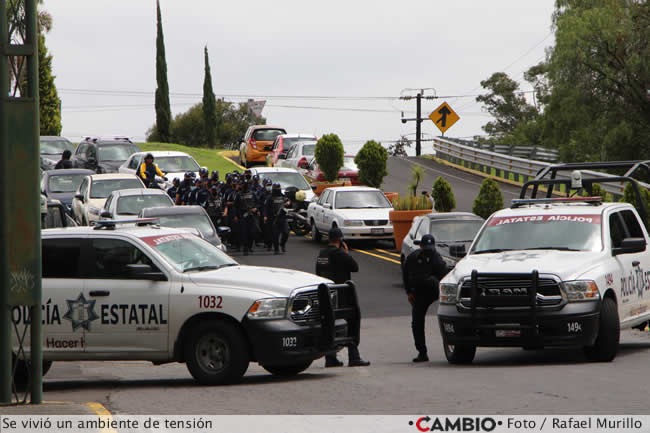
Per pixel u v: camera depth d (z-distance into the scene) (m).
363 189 64.19
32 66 18.91
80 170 67.06
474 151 113.19
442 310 25.36
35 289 19.14
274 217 58.91
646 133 106.50
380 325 38.38
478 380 21.61
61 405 19.16
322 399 19.75
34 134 18.94
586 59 103.62
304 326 23.25
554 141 121.62
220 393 21.41
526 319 23.94
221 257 25.66
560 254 25.61
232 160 119.75
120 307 23.59
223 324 22.92
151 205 51.47
